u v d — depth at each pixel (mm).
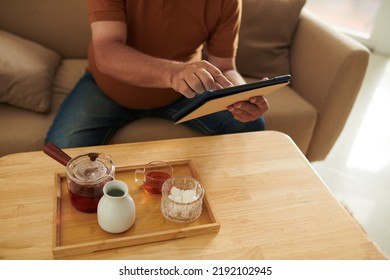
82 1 1698
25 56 1480
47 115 1425
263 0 1785
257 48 1801
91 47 1422
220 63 1420
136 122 1451
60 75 1658
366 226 1603
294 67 1858
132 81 1150
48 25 1693
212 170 1005
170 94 1405
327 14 3412
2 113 1394
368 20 3361
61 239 773
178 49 1345
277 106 1646
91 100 1390
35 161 975
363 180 1871
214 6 1291
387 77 2816
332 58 1630
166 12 1239
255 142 1139
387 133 2227
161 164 941
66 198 876
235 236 819
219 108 1007
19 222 800
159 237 788
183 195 834
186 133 1449
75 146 1250
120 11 1205
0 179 907
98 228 805
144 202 883
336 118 1713
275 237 826
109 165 848
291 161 1069
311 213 898
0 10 1623
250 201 915
